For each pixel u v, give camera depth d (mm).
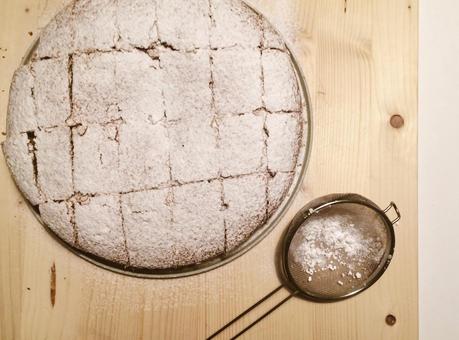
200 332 333
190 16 314
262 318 330
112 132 310
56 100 306
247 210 317
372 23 351
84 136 307
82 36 309
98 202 308
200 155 313
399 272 350
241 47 317
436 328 373
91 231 307
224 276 336
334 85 346
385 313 349
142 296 330
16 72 312
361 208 327
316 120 344
